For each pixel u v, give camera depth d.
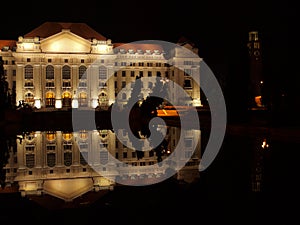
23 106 103.56
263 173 20.22
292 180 18.30
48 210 13.96
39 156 30.47
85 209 14.05
